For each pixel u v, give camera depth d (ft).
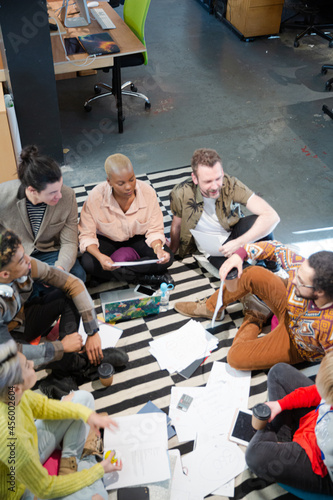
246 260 9.18
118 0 17.47
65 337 7.46
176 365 8.41
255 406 6.72
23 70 10.96
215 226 9.53
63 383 7.88
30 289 7.49
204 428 7.51
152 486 6.70
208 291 9.74
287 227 11.51
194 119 15.06
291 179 12.91
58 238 8.96
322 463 6.28
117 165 8.14
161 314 9.29
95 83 16.35
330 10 20.98
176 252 10.48
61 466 6.29
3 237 6.54
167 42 19.13
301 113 15.39
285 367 7.39
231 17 19.79
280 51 18.65
